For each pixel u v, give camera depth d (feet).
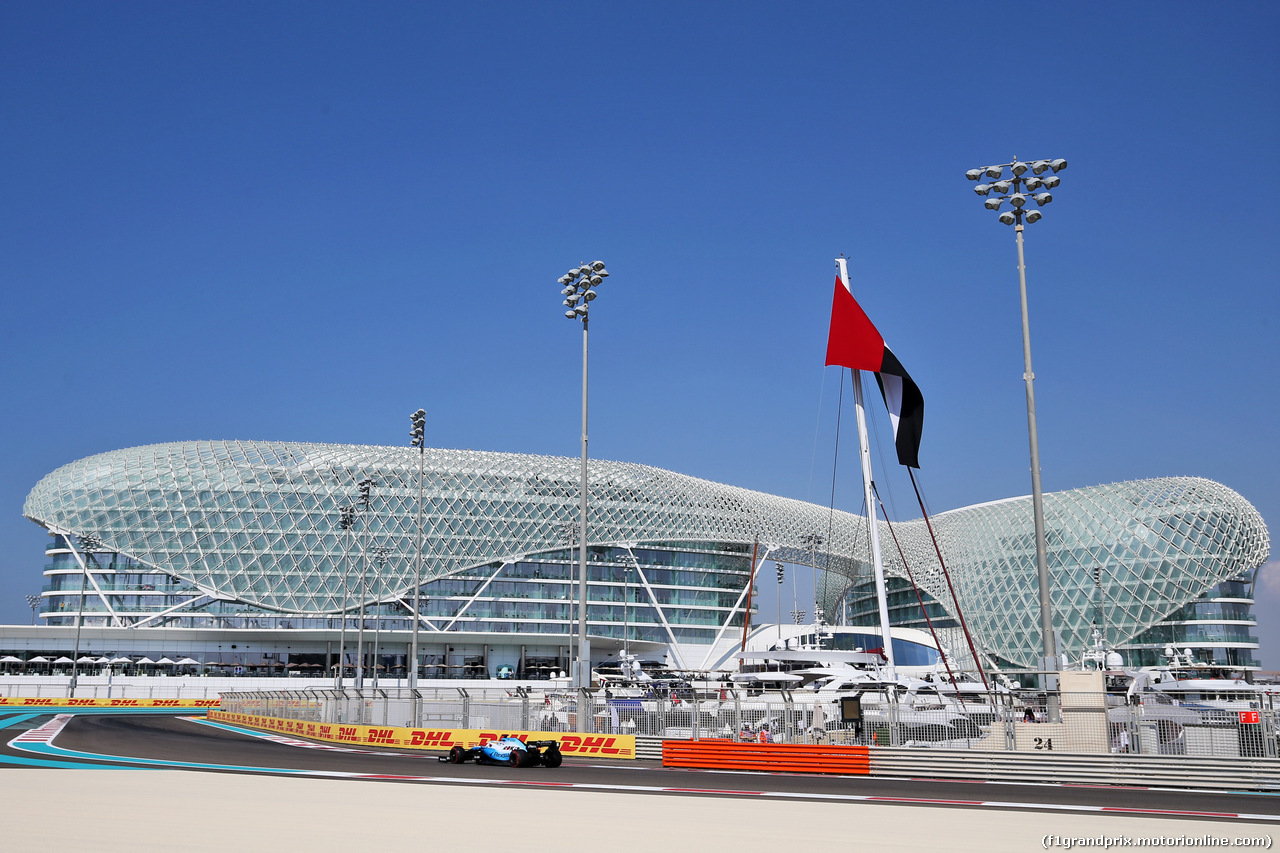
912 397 123.24
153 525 315.78
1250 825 53.36
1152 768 75.51
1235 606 331.57
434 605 334.03
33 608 327.26
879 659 207.10
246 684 279.69
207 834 45.91
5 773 75.97
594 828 49.52
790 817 54.90
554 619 343.46
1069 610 344.28
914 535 414.00
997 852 43.11
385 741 115.75
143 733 139.54
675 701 105.19
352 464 338.54
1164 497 341.82
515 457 365.20
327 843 43.93
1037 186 88.89
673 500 365.40
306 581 321.93
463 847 43.34
